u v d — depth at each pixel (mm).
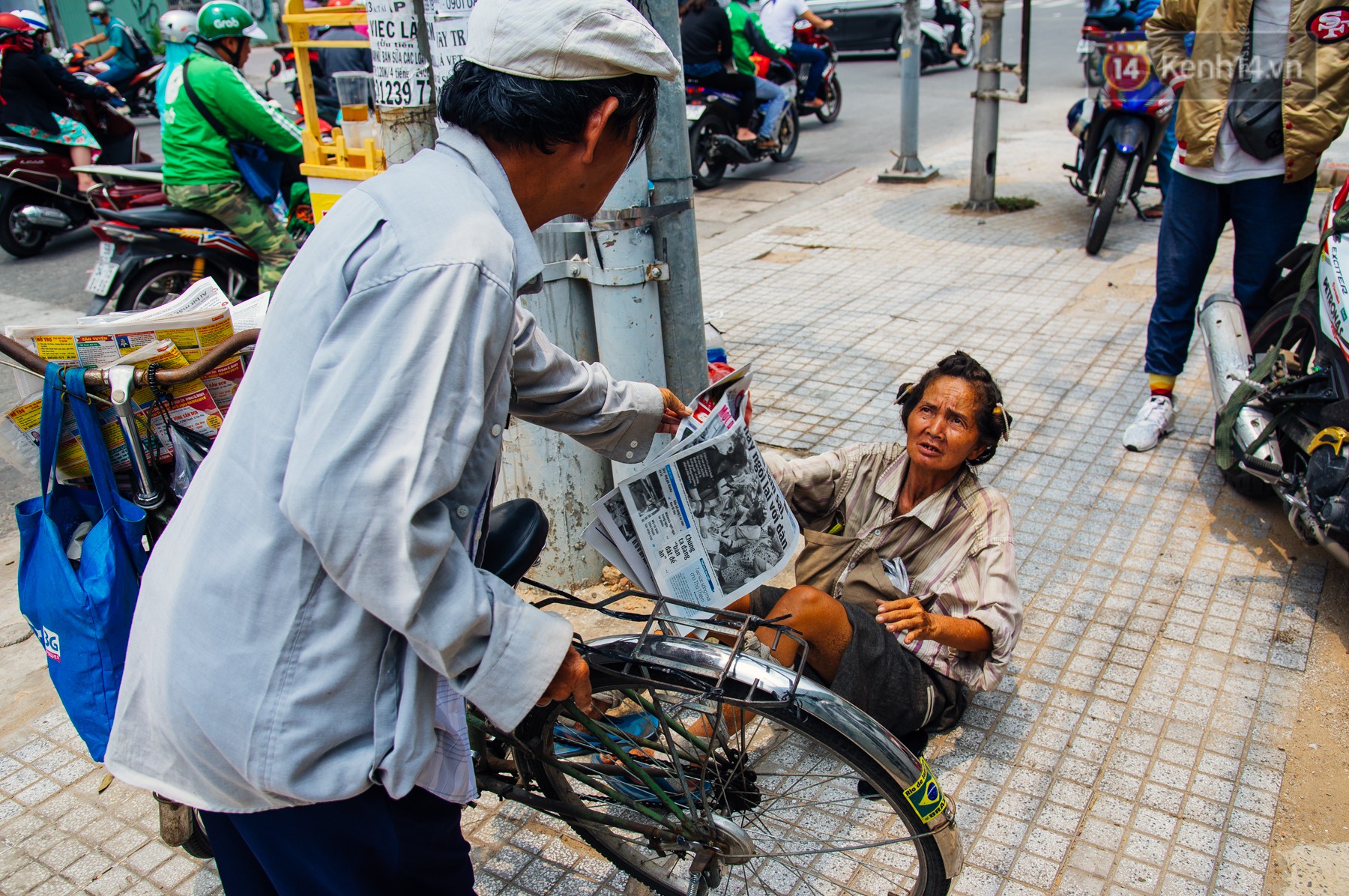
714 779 1824
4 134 6945
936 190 7789
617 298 2576
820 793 2182
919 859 1800
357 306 1114
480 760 1821
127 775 1408
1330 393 2730
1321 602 2793
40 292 6430
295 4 3355
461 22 2256
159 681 1278
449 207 1166
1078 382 4223
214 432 1770
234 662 1228
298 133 4895
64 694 1713
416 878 1441
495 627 1220
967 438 2031
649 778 1754
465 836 2178
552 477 2801
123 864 2158
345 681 1242
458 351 1113
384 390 1084
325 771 1259
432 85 2438
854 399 4191
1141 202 6938
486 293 1140
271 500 1189
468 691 1243
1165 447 3666
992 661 2117
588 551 2941
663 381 2744
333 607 1222
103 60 12102
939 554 2191
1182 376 4219
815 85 10438
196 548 1243
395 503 1076
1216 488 3381
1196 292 3574
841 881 2010
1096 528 3193
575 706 1675
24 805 2330
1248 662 2576
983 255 6074
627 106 1244
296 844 1380
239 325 1973
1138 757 2285
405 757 1267
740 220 7355
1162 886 1958
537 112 1196
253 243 4980
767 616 2178
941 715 2172
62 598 1645
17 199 7059
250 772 1247
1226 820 2109
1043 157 8617
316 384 1108
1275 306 3328
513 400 1668
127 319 1774
